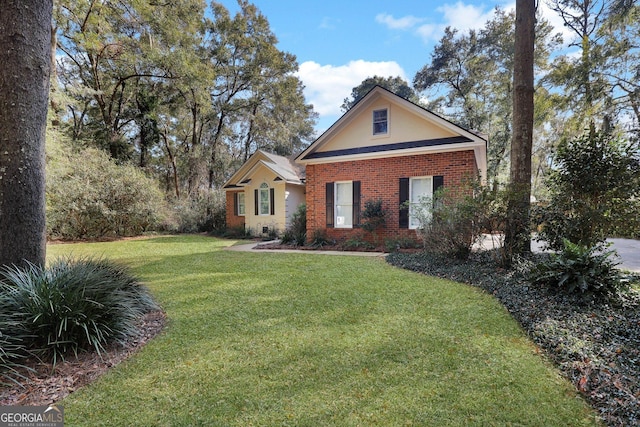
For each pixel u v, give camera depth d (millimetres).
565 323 3678
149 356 3178
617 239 12219
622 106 13586
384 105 11383
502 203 6594
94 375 2834
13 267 3756
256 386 2617
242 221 19078
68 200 13844
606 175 5621
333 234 12164
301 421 2182
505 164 24984
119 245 13203
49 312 3082
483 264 6934
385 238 11109
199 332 3777
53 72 14352
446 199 8203
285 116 29656
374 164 11391
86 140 19453
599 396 2396
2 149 3770
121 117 23047
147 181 16797
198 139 26891
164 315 4398
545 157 25578
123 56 17875
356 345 3350
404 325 3898
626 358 2875
